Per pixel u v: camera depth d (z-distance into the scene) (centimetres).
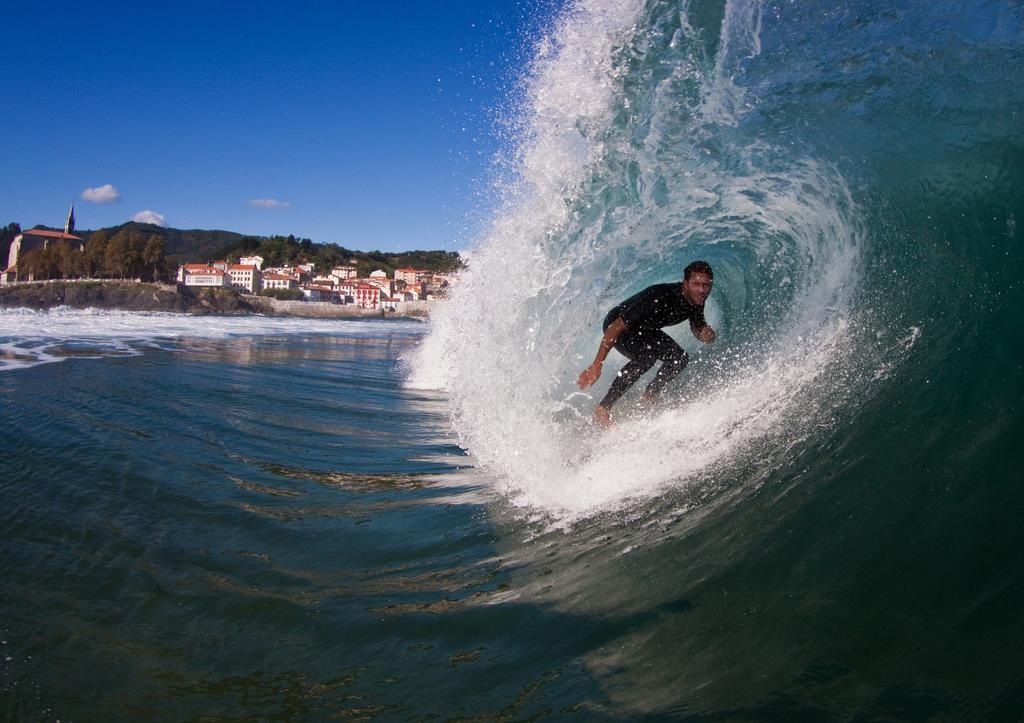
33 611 246
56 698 195
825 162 437
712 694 175
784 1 432
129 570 286
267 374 1087
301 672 211
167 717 187
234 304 10862
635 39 502
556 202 538
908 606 187
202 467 463
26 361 1006
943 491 227
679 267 566
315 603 259
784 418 342
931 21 381
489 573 281
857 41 410
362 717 186
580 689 189
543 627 228
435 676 205
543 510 355
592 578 259
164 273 11762
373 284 15450
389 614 247
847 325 379
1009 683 152
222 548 317
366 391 952
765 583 220
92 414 619
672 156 511
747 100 468
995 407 252
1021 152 332
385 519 365
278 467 480
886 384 310
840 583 207
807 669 175
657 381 450
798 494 268
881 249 389
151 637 232
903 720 150
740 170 490
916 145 380
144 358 1192
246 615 249
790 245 479
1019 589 177
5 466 429
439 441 595
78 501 372
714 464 335
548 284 525
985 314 301
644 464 365
